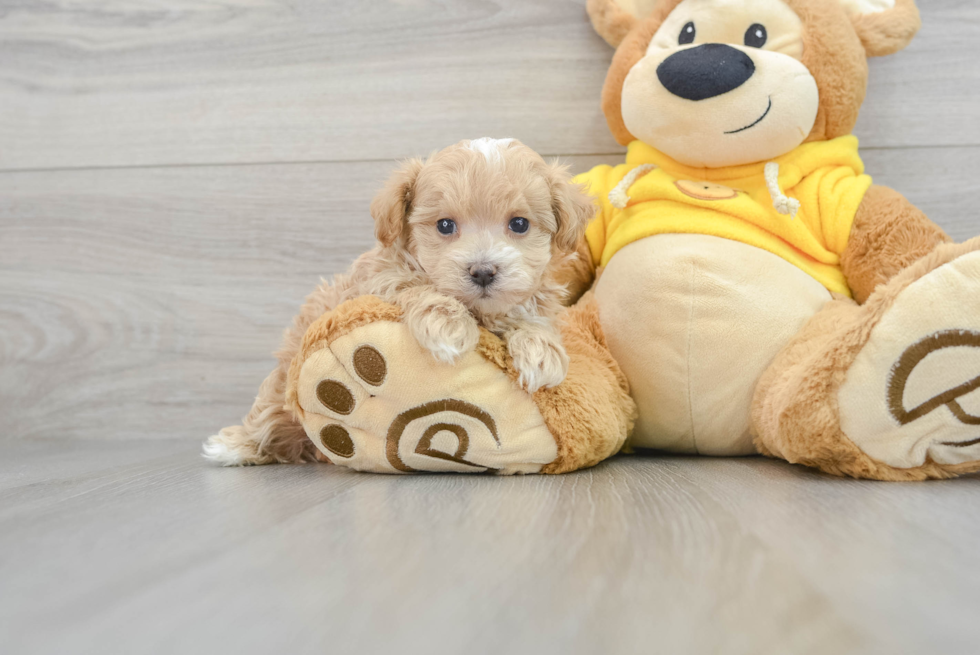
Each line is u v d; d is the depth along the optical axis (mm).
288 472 1254
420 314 1100
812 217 1429
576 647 470
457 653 462
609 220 1547
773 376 1271
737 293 1324
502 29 1788
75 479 1209
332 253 1846
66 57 1903
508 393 1135
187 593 581
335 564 650
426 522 811
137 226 1888
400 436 1142
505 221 1123
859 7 1504
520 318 1198
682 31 1467
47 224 1906
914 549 688
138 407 1881
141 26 1884
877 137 1696
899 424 1061
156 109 1884
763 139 1388
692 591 573
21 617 537
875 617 518
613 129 1628
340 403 1143
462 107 1807
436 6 1804
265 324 1859
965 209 1675
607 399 1235
